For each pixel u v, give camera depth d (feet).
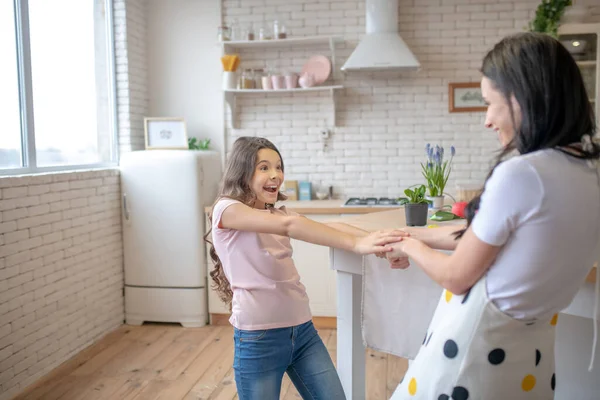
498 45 3.98
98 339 13.17
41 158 11.76
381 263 6.84
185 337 13.32
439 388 4.12
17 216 10.33
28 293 10.64
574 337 6.77
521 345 4.00
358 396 7.63
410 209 7.51
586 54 13.19
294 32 15.35
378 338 6.95
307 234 5.44
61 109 12.50
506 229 3.74
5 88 10.67
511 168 3.70
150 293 14.19
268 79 14.80
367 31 14.38
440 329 4.22
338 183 15.58
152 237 14.06
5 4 10.68
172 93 15.99
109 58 14.56
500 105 3.92
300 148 15.65
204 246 14.06
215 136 15.93
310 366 6.15
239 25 15.55
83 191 12.57
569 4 13.14
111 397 10.05
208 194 14.44
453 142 15.08
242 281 5.99
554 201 3.63
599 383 6.64
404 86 15.12
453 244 5.26
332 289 13.65
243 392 6.03
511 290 3.83
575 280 3.95
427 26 14.90
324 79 14.88
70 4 12.86
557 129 3.73
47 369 11.21
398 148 15.30
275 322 5.92
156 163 13.88
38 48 11.66
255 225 5.70
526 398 4.10
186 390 10.28
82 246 12.51
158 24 15.88
